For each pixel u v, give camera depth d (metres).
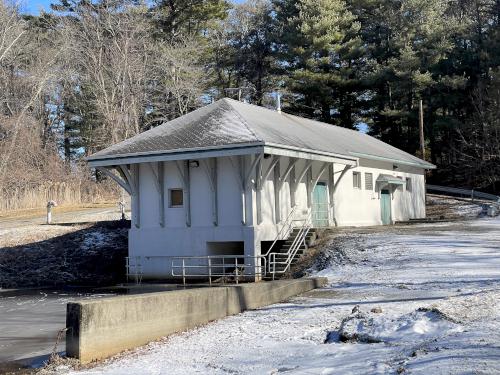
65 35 58.47
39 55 57.22
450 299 11.53
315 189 28.06
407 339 9.12
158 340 11.74
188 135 24.23
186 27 63.41
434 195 50.44
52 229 32.56
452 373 6.80
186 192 24.44
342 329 10.22
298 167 26.38
